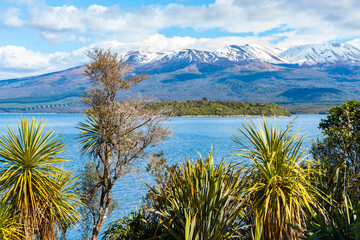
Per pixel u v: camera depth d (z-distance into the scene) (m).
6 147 7.64
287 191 5.21
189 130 100.06
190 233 4.27
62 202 8.07
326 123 8.91
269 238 5.00
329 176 5.86
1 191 7.25
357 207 4.32
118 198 24.28
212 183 4.86
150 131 8.87
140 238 5.83
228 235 4.74
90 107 8.74
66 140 69.31
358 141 6.26
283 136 5.63
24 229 7.08
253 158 5.55
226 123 135.38
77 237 13.53
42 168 8.08
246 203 5.12
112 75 8.43
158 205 5.55
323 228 3.91
